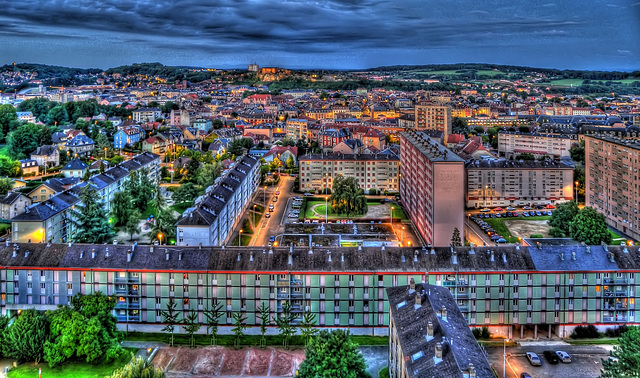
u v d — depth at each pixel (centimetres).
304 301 15088
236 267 15075
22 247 15988
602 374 11000
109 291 15288
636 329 11131
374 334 15088
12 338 13075
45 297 15438
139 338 14888
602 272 14762
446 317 11006
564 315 14888
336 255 15475
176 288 15125
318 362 11150
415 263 15162
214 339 14650
